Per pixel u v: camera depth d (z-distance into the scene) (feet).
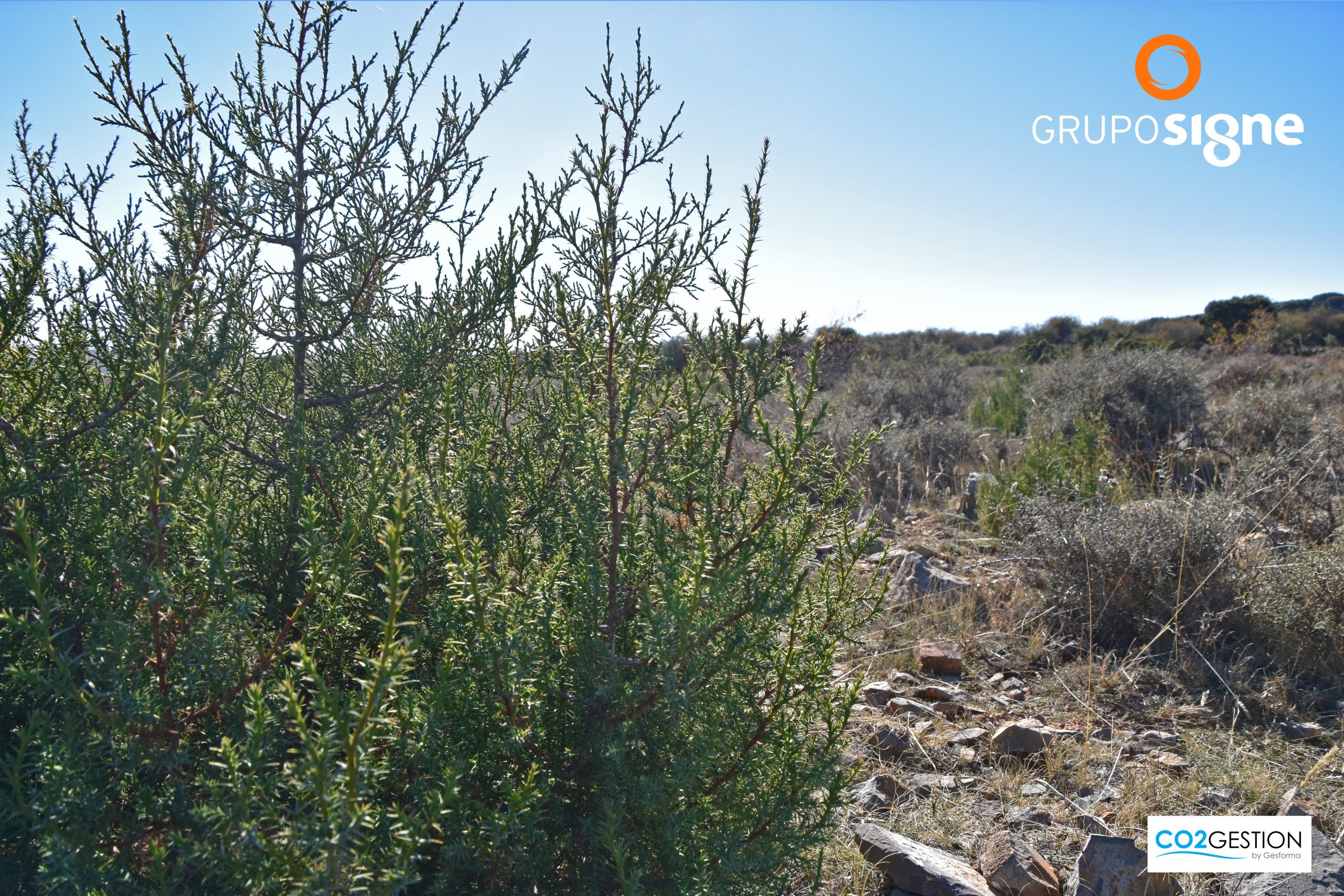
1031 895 8.66
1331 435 22.58
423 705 5.55
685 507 6.90
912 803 10.50
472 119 9.82
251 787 4.49
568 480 7.69
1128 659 14.96
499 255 9.65
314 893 4.20
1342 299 123.85
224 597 5.62
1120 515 17.30
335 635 6.44
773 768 6.78
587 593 6.36
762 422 6.72
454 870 5.44
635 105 6.25
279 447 8.29
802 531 6.81
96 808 4.88
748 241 6.97
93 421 7.07
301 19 9.14
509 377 10.02
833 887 8.70
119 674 4.99
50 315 7.53
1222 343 71.05
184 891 5.08
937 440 32.68
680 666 5.90
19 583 6.00
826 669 7.18
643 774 6.11
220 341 7.72
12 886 5.38
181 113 8.41
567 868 6.28
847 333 48.14
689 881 5.92
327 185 9.30
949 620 16.52
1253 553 16.93
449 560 6.63
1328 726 12.70
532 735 5.98
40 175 8.04
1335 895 8.03
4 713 5.84
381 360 9.43
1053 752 11.78
